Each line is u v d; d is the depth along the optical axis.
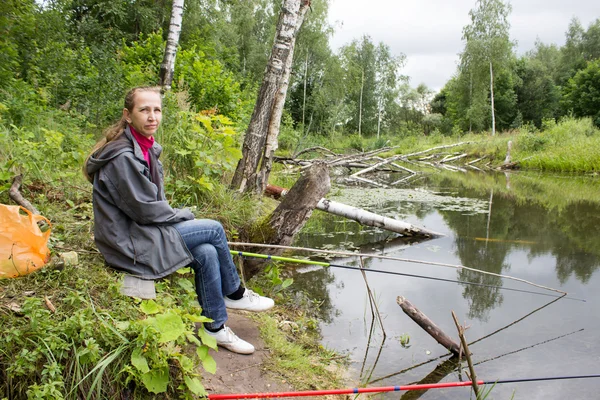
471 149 23.45
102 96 7.87
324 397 2.77
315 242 6.48
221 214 4.22
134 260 2.48
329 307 4.22
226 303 3.01
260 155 5.14
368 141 29.66
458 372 3.18
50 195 3.93
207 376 2.63
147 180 2.47
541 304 4.36
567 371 3.17
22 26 7.95
